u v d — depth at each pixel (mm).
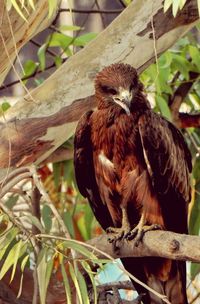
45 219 11984
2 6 10000
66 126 10633
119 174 10711
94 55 10609
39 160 10641
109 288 9609
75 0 16531
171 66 12969
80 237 13609
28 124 10484
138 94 10602
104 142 10680
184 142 11070
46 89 10562
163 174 10625
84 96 10617
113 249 9859
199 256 8430
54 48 14688
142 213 10711
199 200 12773
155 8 10469
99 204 11047
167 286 10648
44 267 8453
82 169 10875
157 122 10648
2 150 10445
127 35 10570
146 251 9586
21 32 10367
